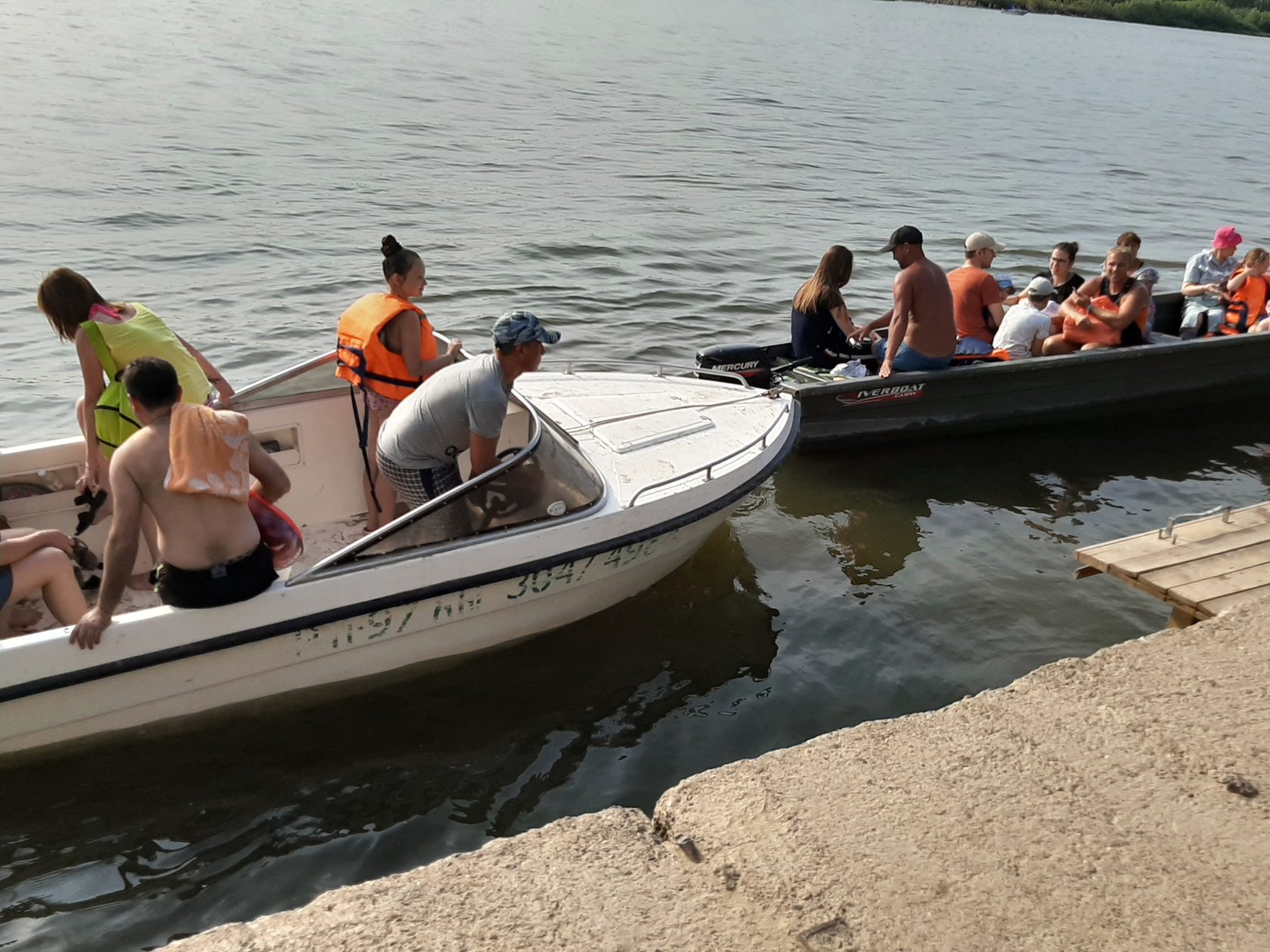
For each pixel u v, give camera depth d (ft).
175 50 86.69
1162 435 25.05
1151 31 289.94
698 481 15.60
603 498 14.74
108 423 13.04
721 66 110.01
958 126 76.95
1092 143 73.61
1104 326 24.70
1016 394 23.99
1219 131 85.51
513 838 8.12
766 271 35.78
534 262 35.14
